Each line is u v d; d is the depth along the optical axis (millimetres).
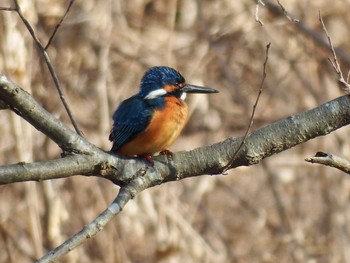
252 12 15523
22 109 5414
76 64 14648
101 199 14562
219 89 15688
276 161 15641
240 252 15547
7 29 12203
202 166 6055
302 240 15477
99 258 14078
